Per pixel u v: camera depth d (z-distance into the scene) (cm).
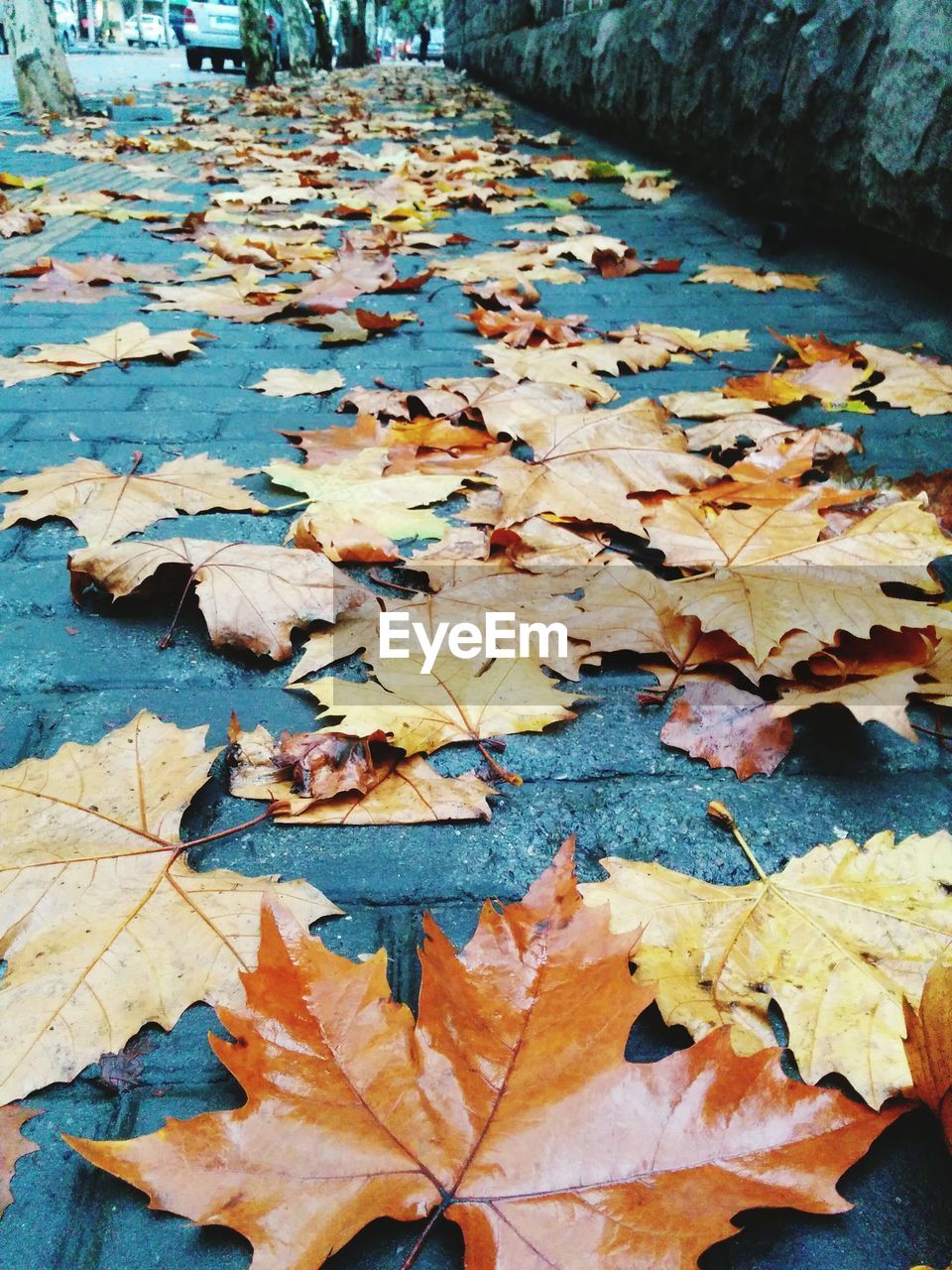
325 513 62
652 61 185
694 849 42
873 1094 33
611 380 87
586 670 52
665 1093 31
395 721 46
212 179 191
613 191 183
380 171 210
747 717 47
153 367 87
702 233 149
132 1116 33
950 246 96
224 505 63
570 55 254
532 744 47
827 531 60
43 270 115
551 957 33
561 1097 31
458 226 155
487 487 69
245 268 118
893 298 107
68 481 65
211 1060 34
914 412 80
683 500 64
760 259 131
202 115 321
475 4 465
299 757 44
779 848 42
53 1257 30
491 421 73
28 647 52
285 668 51
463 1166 30
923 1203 32
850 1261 30
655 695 50
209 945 37
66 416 76
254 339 96
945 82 93
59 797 42
